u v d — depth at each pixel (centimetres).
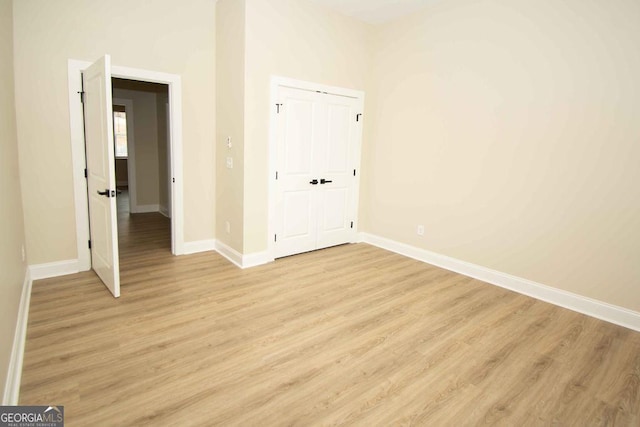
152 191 675
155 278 345
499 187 348
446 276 377
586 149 293
